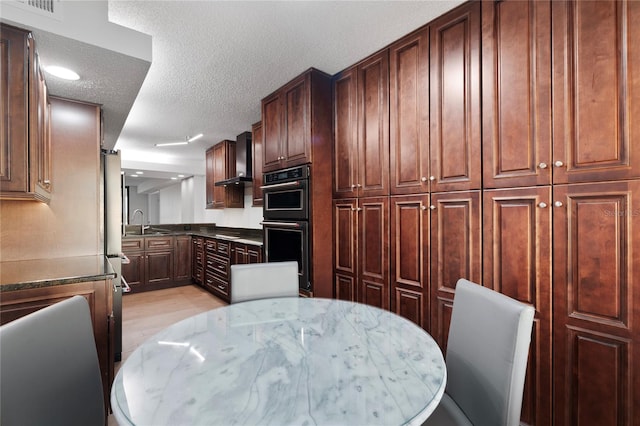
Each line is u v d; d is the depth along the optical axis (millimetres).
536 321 1405
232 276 1710
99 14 1552
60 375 867
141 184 9328
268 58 2174
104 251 2488
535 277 1407
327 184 2418
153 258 4637
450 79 1711
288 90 2555
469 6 1631
